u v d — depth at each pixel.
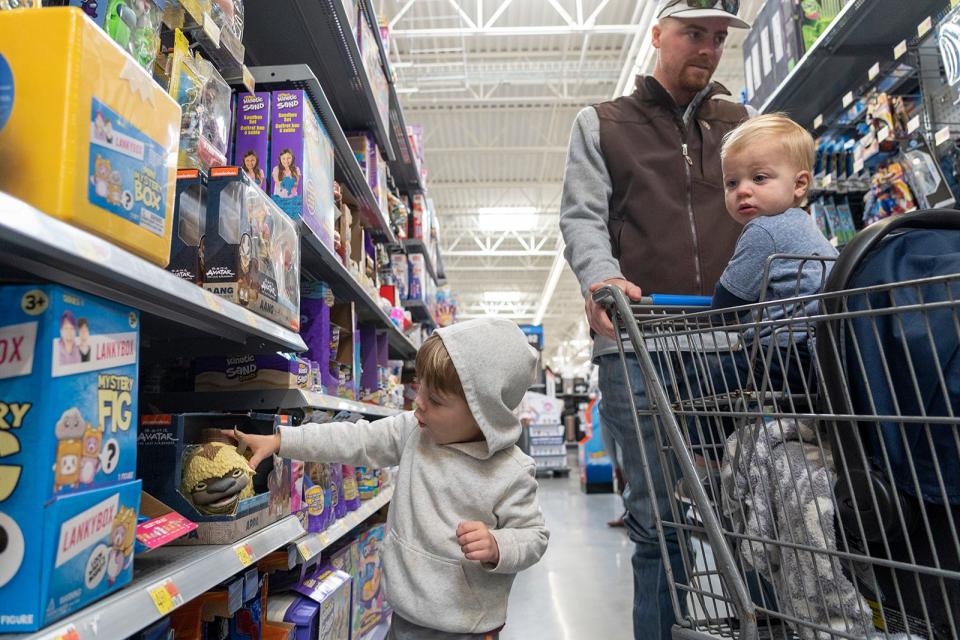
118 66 0.87
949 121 2.64
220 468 1.26
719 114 2.12
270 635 1.62
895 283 0.91
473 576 1.46
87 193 0.80
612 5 7.94
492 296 21.72
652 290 1.95
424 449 1.58
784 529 1.09
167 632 1.14
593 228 1.94
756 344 1.11
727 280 1.35
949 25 2.52
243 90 1.86
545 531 1.51
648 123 2.06
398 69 8.27
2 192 0.71
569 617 3.03
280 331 1.51
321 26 2.38
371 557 2.69
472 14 7.98
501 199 13.66
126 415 0.93
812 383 1.21
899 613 1.04
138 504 0.94
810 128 3.63
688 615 1.18
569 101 9.42
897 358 0.97
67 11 0.78
